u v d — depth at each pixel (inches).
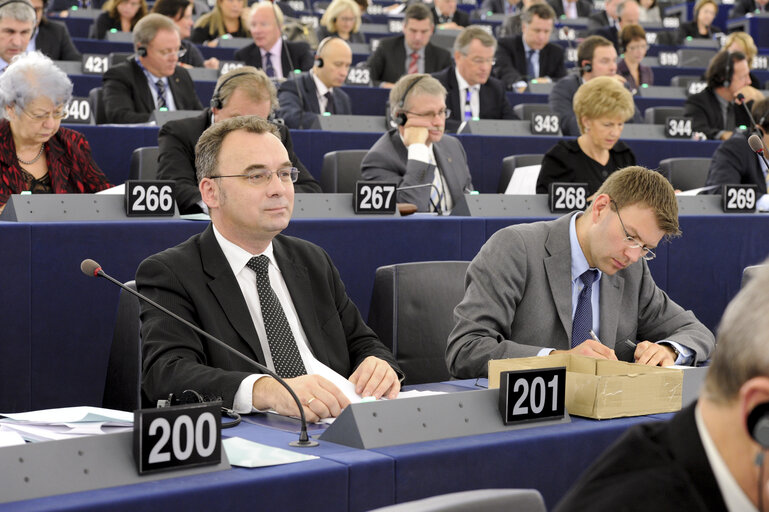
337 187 175.8
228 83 144.7
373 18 413.4
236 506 49.3
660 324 102.3
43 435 61.2
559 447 61.3
